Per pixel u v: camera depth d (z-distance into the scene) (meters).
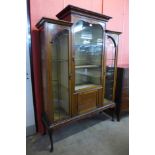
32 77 1.97
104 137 2.04
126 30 3.08
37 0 1.84
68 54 1.69
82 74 2.25
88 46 2.21
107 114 2.69
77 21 1.69
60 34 1.65
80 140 1.97
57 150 1.78
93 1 2.40
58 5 2.01
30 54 1.91
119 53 3.04
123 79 2.36
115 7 2.76
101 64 2.10
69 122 1.83
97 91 2.11
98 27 2.01
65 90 1.88
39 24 1.66
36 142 1.93
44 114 1.92
